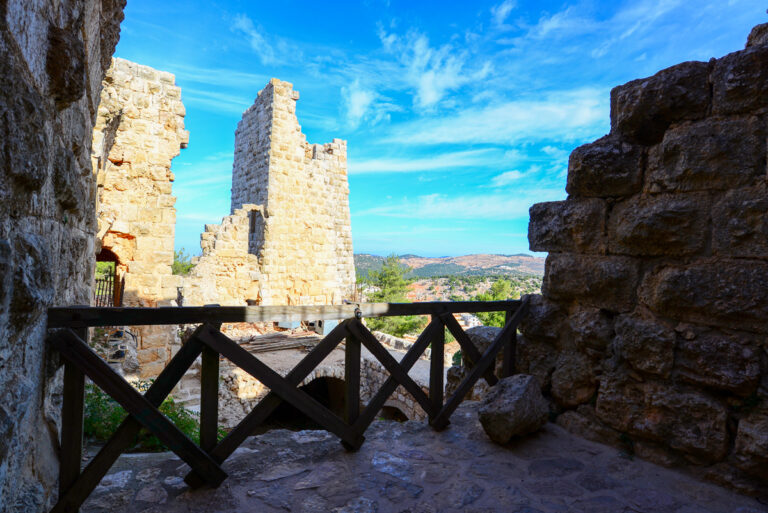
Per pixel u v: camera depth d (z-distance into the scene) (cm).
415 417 1042
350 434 286
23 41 121
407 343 1422
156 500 226
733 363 257
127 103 976
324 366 1266
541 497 245
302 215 1664
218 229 1549
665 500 246
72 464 199
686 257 286
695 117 286
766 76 252
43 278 148
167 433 221
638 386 302
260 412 252
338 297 1789
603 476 272
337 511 223
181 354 228
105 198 963
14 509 136
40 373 174
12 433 117
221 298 1501
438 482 257
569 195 363
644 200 307
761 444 240
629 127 319
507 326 375
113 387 203
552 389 363
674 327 286
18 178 117
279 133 1591
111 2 277
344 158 2078
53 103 161
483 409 310
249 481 247
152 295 1015
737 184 262
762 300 247
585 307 346
